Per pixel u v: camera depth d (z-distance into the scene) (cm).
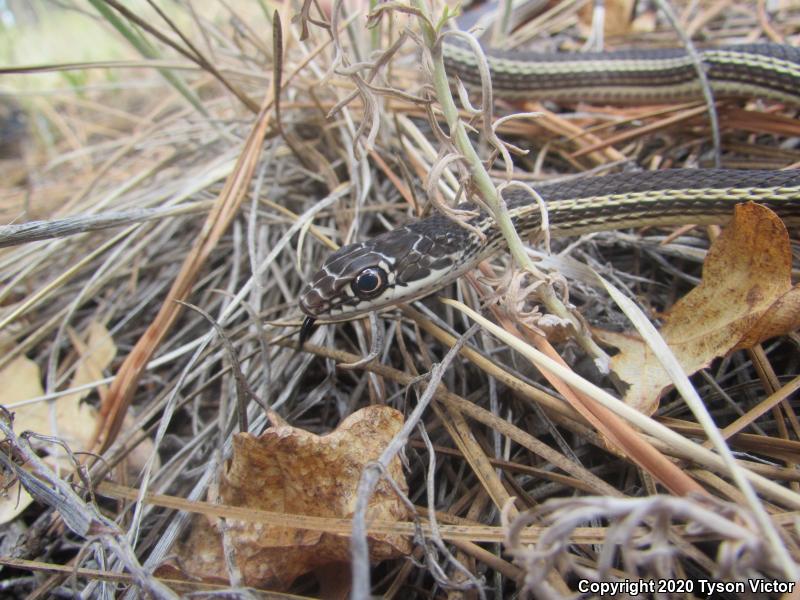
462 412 9
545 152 14
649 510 5
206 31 16
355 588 5
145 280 13
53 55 27
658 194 10
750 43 13
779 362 10
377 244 10
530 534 7
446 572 7
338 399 10
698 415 7
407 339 11
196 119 16
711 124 13
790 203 10
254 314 10
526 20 19
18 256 13
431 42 7
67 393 10
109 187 17
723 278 8
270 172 14
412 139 13
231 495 8
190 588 7
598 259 12
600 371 8
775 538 5
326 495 8
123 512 9
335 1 8
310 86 13
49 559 9
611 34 18
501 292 9
